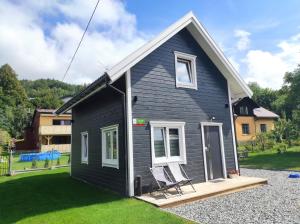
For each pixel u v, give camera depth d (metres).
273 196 7.24
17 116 48.03
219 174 9.91
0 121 43.47
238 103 34.19
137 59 7.89
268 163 15.69
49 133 31.88
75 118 13.43
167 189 7.93
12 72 58.09
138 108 8.04
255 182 8.83
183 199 6.78
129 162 7.55
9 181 11.80
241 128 33.81
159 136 8.59
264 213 5.67
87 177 10.95
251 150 24.20
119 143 8.17
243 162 16.88
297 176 10.44
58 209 6.44
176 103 9.08
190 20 9.59
